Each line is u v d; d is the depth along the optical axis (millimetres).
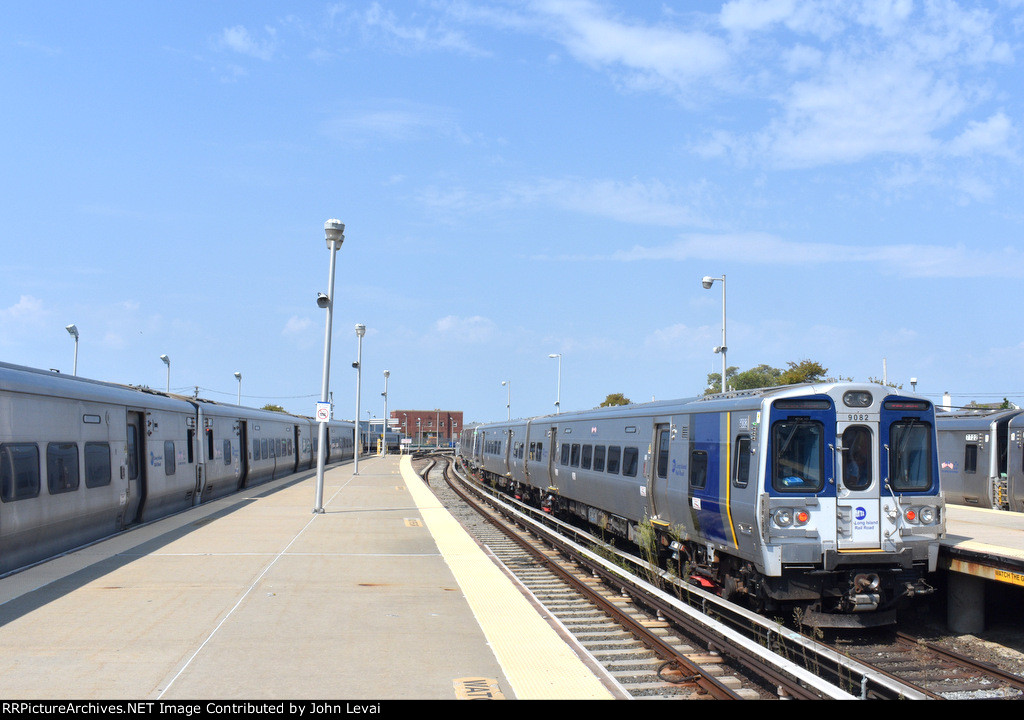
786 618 11344
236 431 27656
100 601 9891
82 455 14312
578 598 12078
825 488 10273
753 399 10750
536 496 28938
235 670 7105
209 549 14211
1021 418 20641
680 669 8102
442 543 15508
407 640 8273
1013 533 12742
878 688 8211
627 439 16531
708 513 11836
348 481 33812
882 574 10258
